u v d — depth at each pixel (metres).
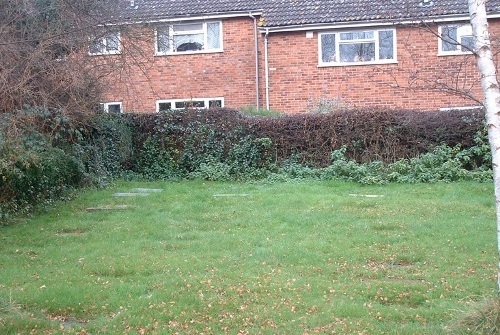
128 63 15.95
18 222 11.15
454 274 7.45
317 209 11.70
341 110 17.12
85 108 13.95
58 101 13.05
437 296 6.67
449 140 16.58
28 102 12.41
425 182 15.36
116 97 17.94
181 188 15.18
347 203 12.27
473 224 10.09
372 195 13.53
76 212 12.08
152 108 22.62
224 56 22.39
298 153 17.20
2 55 11.47
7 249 9.20
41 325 5.99
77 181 14.57
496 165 5.82
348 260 8.23
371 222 10.45
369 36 21.25
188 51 22.50
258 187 15.27
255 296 6.72
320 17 21.41
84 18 13.65
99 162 16.03
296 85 21.70
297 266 7.95
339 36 21.42
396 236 9.43
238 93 22.33
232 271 7.71
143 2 23.23
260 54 22.16
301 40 21.61
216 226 10.59
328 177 16.08
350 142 16.94
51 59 12.54
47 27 12.99
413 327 5.79
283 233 9.88
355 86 21.30
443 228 9.88
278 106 21.83
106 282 7.38
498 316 5.43
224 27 22.36
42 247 9.36
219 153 17.58
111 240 9.70
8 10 12.17
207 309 6.34
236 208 12.10
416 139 16.69
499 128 5.84
